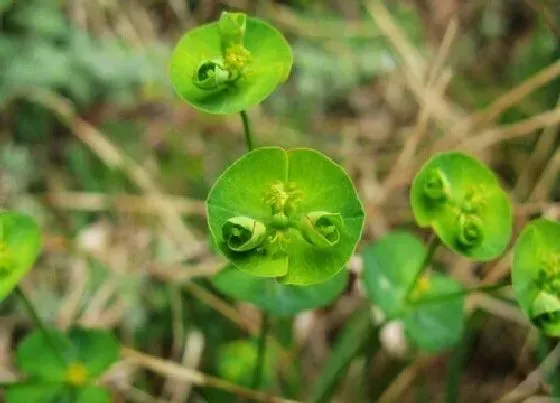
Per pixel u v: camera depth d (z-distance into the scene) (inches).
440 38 10.5
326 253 5.5
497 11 10.5
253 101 5.7
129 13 9.9
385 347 8.7
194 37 5.9
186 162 9.6
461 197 6.2
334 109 10.1
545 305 5.7
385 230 9.3
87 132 9.2
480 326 9.1
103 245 9.0
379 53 10.0
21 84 8.8
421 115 9.4
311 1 10.2
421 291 7.2
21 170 9.0
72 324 8.5
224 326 8.7
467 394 9.0
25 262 6.1
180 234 9.0
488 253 6.2
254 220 5.3
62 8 9.5
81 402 7.1
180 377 7.8
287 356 8.5
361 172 9.8
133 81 9.2
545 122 9.1
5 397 7.1
